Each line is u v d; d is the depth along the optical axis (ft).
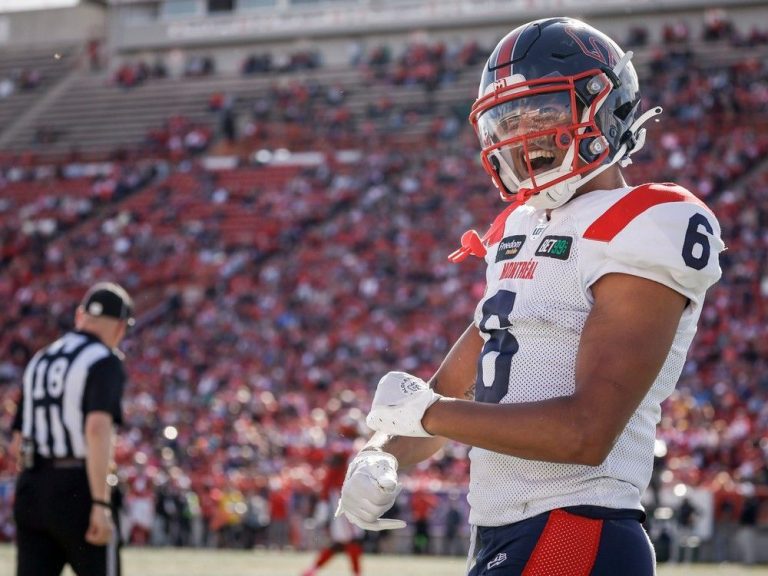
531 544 7.51
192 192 104.83
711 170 89.56
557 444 7.06
